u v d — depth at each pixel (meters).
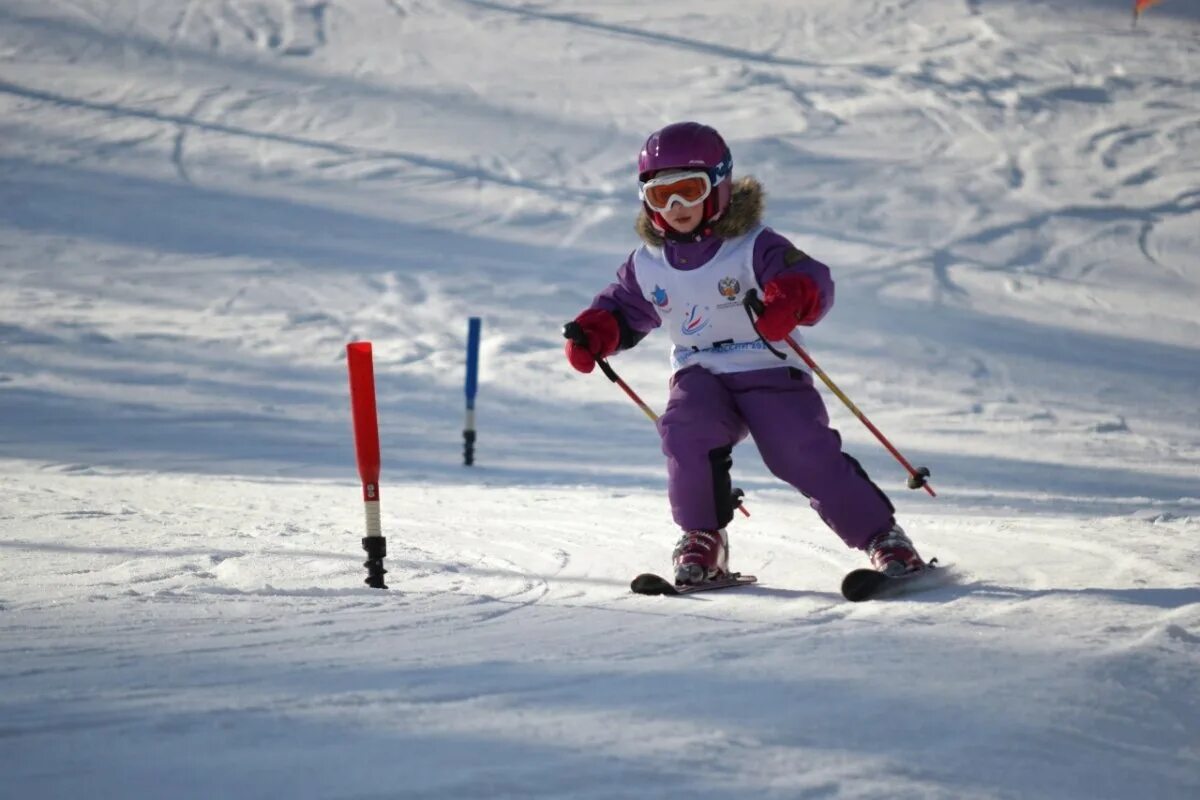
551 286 50.72
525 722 4.73
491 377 38.25
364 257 53.94
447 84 76.94
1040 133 70.44
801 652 6.20
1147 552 10.91
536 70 79.19
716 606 8.14
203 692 5.05
